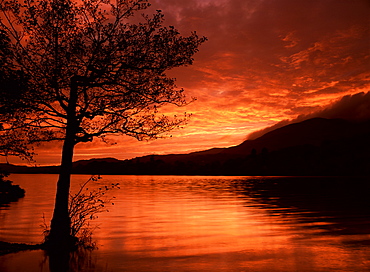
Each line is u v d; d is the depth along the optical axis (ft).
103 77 34.14
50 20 33.06
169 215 65.98
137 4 35.17
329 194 121.80
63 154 35.83
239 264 28.04
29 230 48.70
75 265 28.09
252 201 96.84
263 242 37.99
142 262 29.22
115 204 89.56
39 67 32.89
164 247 36.09
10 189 117.70
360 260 28.81
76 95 35.29
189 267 27.32
